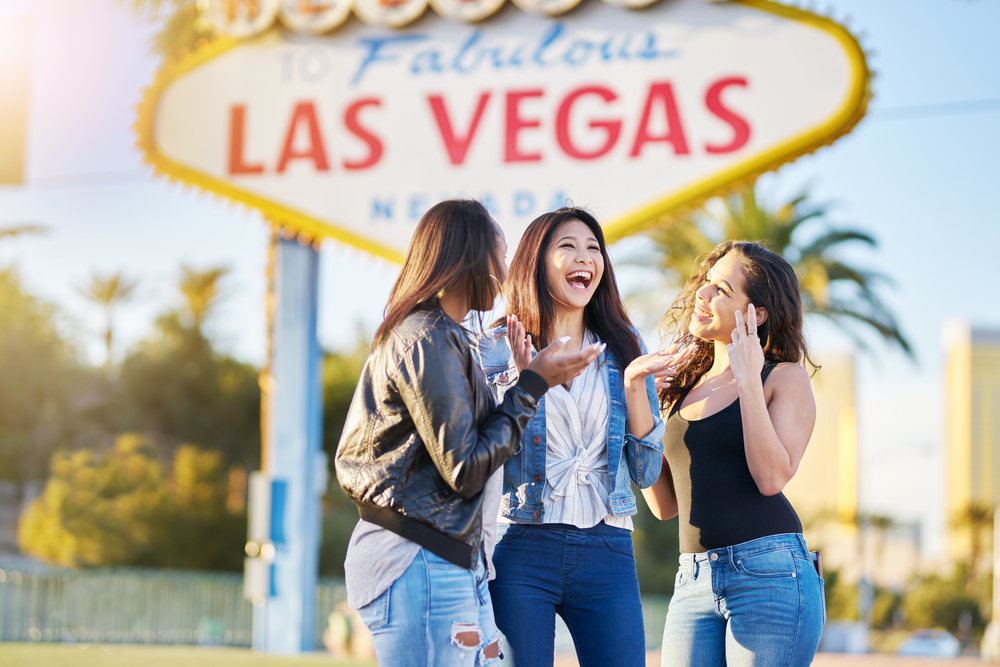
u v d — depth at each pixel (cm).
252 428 3078
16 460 3186
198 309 3198
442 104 1028
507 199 999
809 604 259
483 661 229
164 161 1062
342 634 1083
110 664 802
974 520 3616
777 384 272
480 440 219
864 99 926
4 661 807
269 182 1047
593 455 282
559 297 288
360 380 235
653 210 963
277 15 1059
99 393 3269
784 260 285
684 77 973
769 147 945
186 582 1341
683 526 279
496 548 278
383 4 1038
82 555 2506
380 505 223
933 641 2928
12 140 1130
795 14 955
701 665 270
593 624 277
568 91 1001
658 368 271
